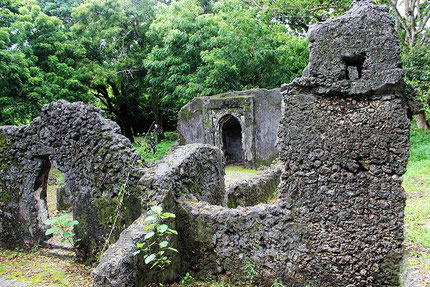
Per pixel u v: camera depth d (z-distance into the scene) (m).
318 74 3.98
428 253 3.81
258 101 14.41
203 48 17.44
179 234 5.00
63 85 16.80
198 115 15.85
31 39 17.06
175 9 18.03
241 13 16.66
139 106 26.97
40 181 6.84
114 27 19.97
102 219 5.68
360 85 3.81
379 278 3.92
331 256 4.12
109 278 3.91
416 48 12.17
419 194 6.97
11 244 7.05
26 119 15.14
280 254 4.36
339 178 4.04
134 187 5.27
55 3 21.80
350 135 3.94
